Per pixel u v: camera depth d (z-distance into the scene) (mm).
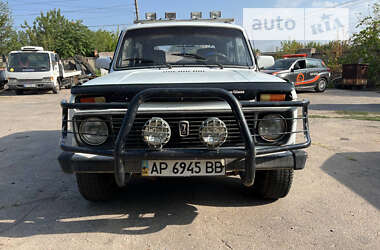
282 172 3184
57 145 6012
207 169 2703
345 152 5309
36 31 38719
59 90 18094
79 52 34312
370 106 10695
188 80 2891
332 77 20766
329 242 2643
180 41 4066
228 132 2752
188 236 2758
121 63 4016
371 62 18703
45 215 3176
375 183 3941
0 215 3178
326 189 3764
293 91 2832
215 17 4793
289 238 2707
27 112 10336
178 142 2732
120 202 3475
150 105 2703
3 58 17812
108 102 2762
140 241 2688
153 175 2701
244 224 2955
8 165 4805
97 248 2590
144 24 4242
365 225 2912
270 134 2803
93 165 2770
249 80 2920
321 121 7953
